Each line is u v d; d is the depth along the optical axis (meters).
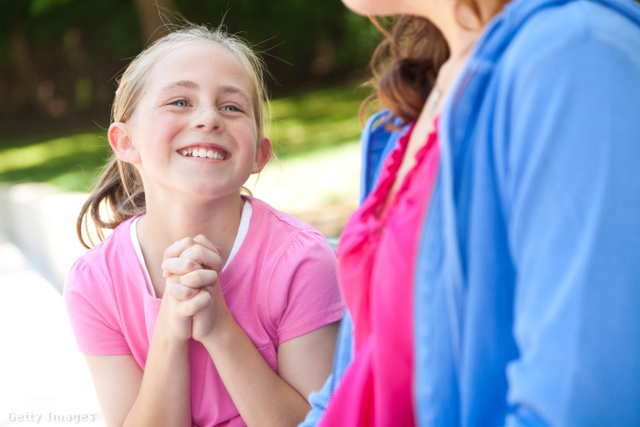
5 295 5.37
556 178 0.74
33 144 17.27
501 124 0.80
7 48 20.17
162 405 1.45
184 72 1.50
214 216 1.57
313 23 18.42
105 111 20.20
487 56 0.84
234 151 1.50
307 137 10.28
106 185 1.87
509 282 0.82
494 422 0.83
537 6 0.82
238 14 18.53
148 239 1.61
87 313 1.59
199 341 1.49
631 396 0.72
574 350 0.72
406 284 0.92
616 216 0.72
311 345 1.54
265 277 1.55
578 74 0.74
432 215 0.86
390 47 1.30
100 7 19.73
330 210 6.09
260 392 1.45
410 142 1.09
